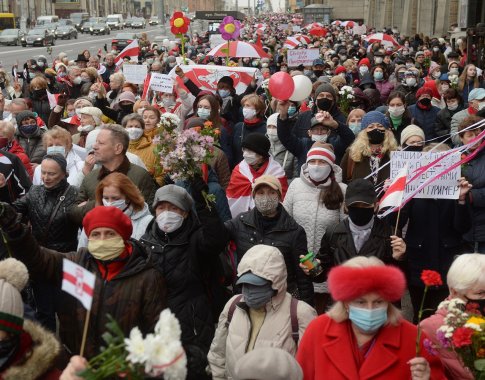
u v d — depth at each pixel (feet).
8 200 29.89
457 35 120.16
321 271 21.95
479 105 41.42
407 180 23.31
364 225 21.98
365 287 14.79
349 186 21.97
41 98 55.52
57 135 31.86
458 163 24.08
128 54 83.05
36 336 14.39
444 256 25.31
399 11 228.84
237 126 38.34
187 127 33.27
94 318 17.75
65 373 12.90
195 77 55.26
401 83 64.95
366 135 30.04
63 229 25.62
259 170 29.48
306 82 35.96
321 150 25.14
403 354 15.51
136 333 11.96
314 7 272.72
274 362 13.48
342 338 15.65
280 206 22.90
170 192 20.24
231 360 18.12
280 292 18.20
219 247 20.31
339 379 15.43
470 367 14.25
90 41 280.31
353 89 51.11
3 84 75.31
